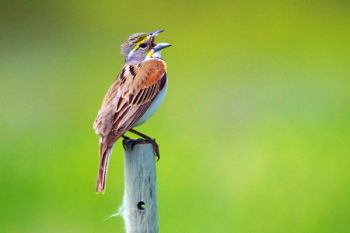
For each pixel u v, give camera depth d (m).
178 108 20.78
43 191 15.96
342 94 21.91
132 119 9.77
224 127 19.39
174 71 24.77
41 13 28.86
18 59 25.50
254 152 17.50
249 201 15.65
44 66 24.77
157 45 10.66
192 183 16.17
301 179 16.38
